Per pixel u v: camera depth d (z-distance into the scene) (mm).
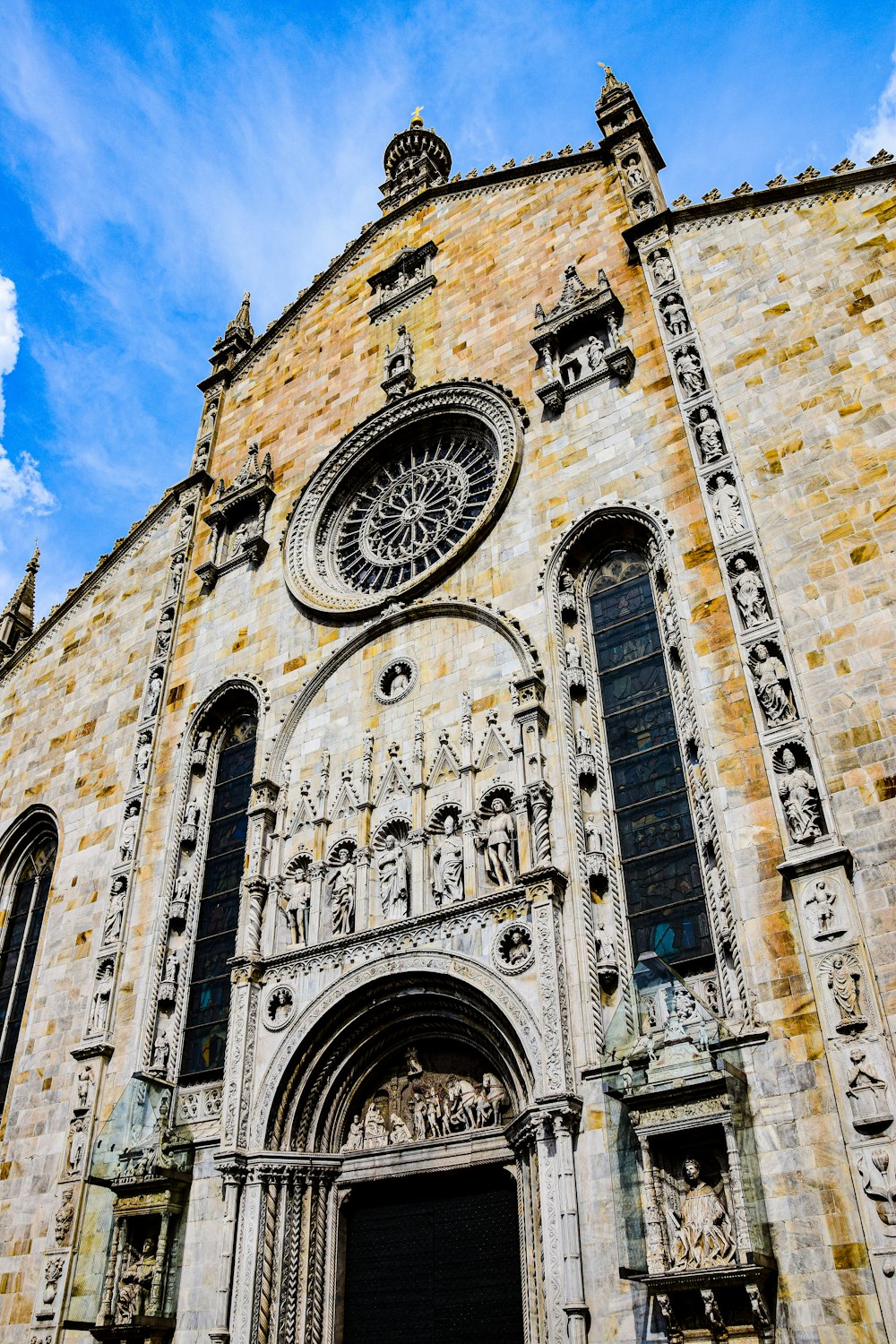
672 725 23344
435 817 24875
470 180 37375
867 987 17359
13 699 38719
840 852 18438
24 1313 25094
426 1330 21188
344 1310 22375
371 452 33562
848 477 22578
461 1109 22516
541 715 24375
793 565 22156
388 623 28688
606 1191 18828
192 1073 26375
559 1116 19359
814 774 19516
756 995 18578
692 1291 16734
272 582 33156
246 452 37938
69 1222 25438
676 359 26859
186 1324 22438
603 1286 18062
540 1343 18672
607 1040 19812
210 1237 23297
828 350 24547
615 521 26031
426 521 31469
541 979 20812
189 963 28344
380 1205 23188
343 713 28328
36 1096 28484
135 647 35844
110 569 39156
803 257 26375
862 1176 16141
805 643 21141
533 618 26016
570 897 21969
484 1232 21469
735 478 23859
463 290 34875
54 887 32281
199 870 29656
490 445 31000
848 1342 15492
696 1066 18047
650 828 22469
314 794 27406
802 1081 17500
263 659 31547
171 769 31656
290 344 39844
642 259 29344
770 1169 17141
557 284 32125
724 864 19906
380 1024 23688
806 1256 16297
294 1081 23625
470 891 23172
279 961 25172
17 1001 31922
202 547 36656
